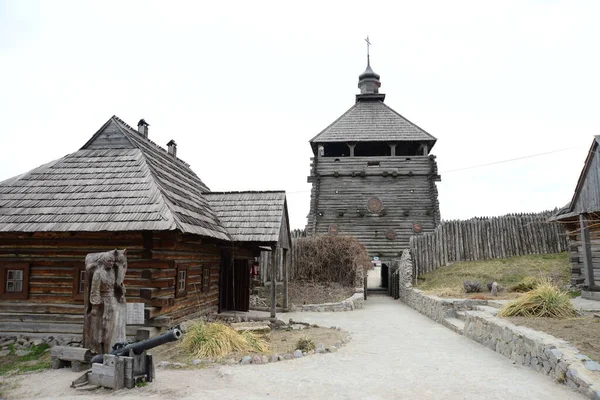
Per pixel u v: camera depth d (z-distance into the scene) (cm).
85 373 815
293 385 782
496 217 2558
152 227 1084
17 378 880
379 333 1362
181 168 1808
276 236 1512
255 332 1280
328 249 2497
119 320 937
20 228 1123
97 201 1204
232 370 882
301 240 2553
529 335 923
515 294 1720
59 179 1318
